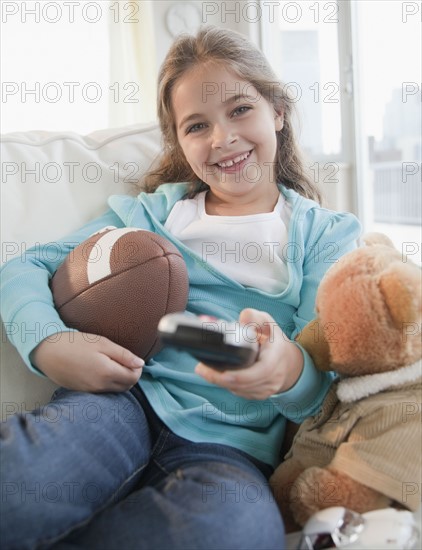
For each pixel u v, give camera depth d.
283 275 0.89
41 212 0.94
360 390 0.63
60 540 0.54
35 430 0.62
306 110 1.64
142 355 0.78
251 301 0.88
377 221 1.80
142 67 1.68
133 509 0.54
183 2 1.63
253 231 0.92
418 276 0.61
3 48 1.55
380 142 1.64
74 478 0.59
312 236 0.92
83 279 0.77
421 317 0.60
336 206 1.53
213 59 0.90
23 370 0.86
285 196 1.00
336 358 0.64
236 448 0.73
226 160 0.91
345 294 0.63
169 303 0.77
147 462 0.72
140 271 0.75
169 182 1.08
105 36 1.65
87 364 0.72
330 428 0.65
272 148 0.95
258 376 0.59
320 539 0.55
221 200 0.99
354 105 1.54
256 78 0.93
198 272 0.90
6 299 0.81
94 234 0.85
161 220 0.97
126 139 1.09
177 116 0.95
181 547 0.51
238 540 0.52
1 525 0.52
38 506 0.54
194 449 0.71
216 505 0.54
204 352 0.53
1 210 0.91
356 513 0.57
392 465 0.59
